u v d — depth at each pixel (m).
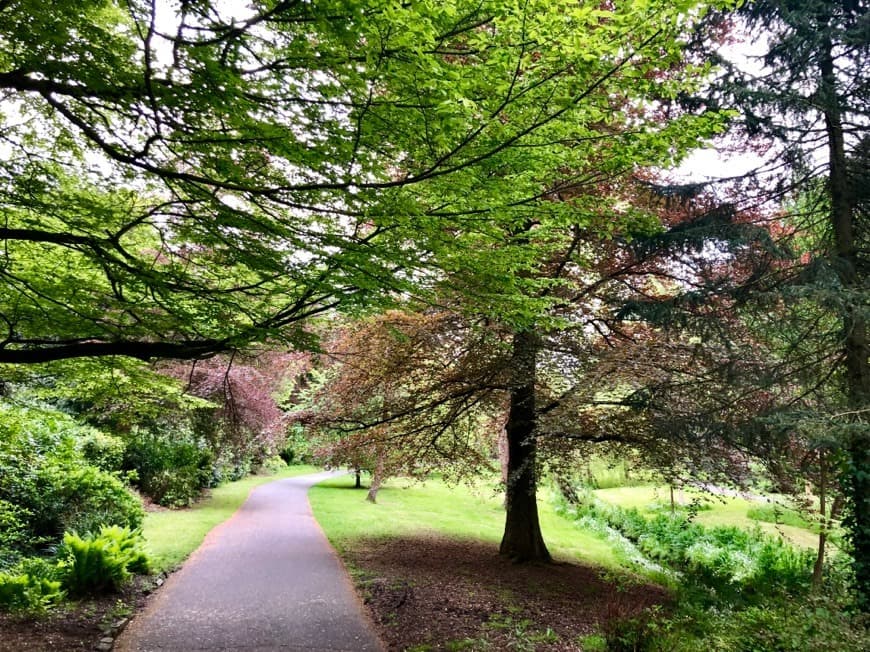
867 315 6.09
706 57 7.32
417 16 2.46
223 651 5.52
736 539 12.19
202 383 14.00
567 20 2.62
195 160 3.71
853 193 7.33
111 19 3.86
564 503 18.00
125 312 5.28
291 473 31.64
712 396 7.45
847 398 7.35
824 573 8.70
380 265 4.32
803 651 4.46
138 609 6.72
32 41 2.89
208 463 17.84
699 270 8.51
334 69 2.88
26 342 4.90
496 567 9.52
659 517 14.23
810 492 10.20
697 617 6.04
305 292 4.96
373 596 7.57
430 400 9.77
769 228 8.36
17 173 3.92
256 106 3.09
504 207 3.96
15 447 8.55
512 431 9.99
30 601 6.11
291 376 19.91
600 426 8.63
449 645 5.79
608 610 5.62
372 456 10.90
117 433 14.27
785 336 8.16
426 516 16.16
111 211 4.09
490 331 8.10
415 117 3.10
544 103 3.13
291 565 9.29
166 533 11.24
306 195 3.74
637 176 8.32
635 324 9.73
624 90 3.24
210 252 5.17
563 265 8.71
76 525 8.85
